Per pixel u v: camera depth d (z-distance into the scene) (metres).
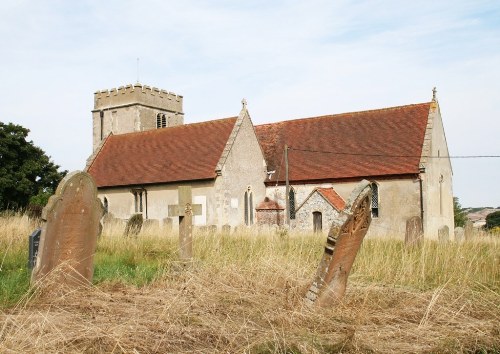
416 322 6.55
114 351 5.14
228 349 5.27
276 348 5.21
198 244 14.03
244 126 34.53
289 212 34.41
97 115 47.62
